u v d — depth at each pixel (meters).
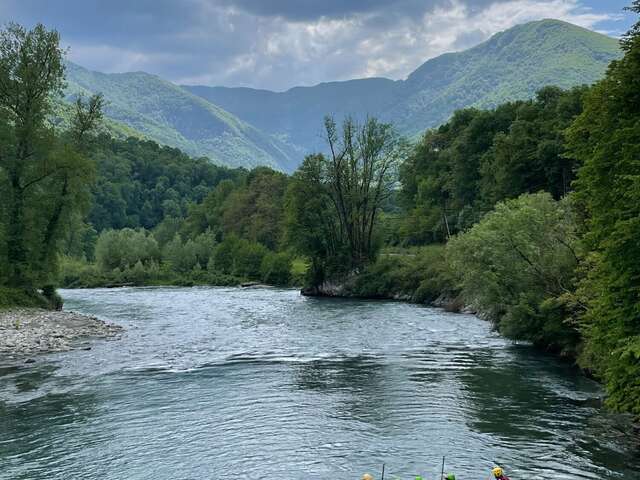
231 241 129.75
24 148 56.53
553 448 18.23
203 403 23.98
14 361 33.00
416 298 70.06
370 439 19.31
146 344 38.75
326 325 48.22
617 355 19.00
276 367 31.05
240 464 17.27
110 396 25.20
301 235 84.75
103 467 17.22
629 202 18.55
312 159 85.38
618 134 18.88
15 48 56.16
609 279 19.36
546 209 35.62
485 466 16.83
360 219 85.88
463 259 40.53
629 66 20.11
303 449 18.44
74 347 37.47
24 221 55.81
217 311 61.22
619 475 15.99
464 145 94.19
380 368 30.55
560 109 71.31
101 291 99.94
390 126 84.38
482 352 35.06
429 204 108.06
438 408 22.88
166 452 18.36
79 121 62.06
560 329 32.25
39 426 21.12
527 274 34.78
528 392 25.22
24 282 57.06
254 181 151.88
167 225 170.38
